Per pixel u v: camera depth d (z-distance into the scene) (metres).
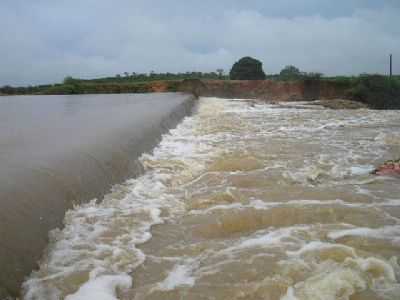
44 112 18.73
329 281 4.38
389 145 12.89
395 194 7.52
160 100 29.84
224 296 4.27
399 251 5.19
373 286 4.36
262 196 7.43
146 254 5.23
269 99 48.31
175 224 6.24
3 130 11.51
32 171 6.38
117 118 15.12
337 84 48.59
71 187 6.48
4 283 4.02
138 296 4.32
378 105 46.91
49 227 5.39
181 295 4.31
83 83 59.12
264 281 4.46
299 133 15.91
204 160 10.37
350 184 8.25
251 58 67.31
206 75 74.81
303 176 8.84
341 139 14.20
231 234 5.90
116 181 8.02
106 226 5.99
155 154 11.13
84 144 8.87
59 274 4.59
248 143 13.17
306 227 5.99
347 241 5.48
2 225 4.60
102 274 4.66
